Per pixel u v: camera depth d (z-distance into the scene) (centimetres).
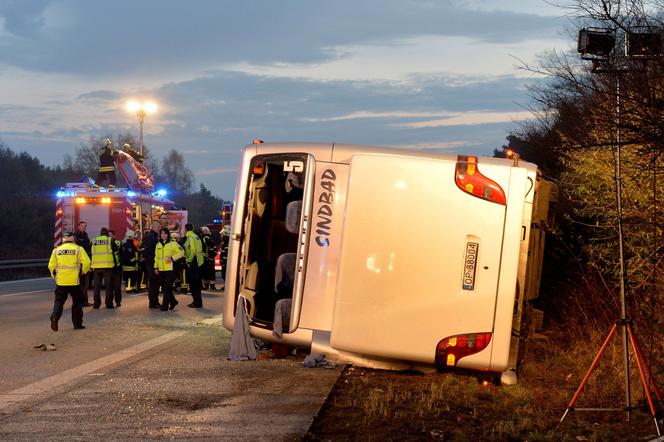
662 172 828
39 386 833
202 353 1051
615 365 876
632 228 959
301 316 900
